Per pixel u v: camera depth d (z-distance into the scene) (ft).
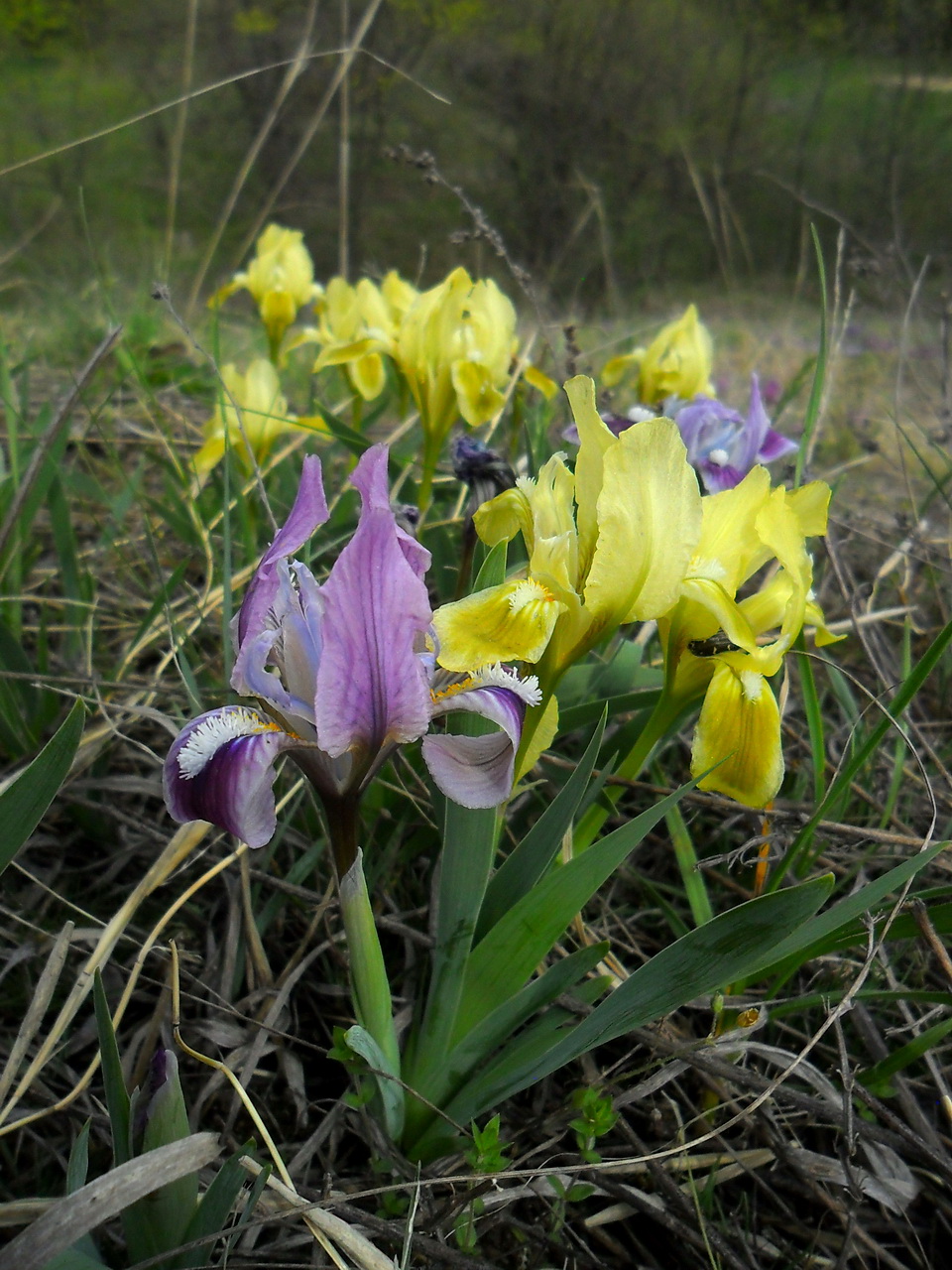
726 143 5.22
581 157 4.94
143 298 2.10
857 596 1.08
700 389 1.21
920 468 1.92
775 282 3.66
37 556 1.16
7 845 0.54
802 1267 0.64
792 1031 0.73
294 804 0.87
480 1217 0.60
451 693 0.56
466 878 0.61
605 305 3.04
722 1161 0.68
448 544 0.99
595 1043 0.57
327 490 1.20
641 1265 0.63
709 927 0.55
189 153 5.27
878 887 0.57
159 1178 0.49
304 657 0.54
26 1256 0.46
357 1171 0.67
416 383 1.07
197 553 1.18
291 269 1.37
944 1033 0.63
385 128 5.12
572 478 0.61
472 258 3.41
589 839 0.72
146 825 0.81
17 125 5.10
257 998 0.71
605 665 0.86
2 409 1.38
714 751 0.62
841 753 1.02
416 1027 0.67
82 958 0.76
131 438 1.57
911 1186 0.65
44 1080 0.68
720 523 0.64
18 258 3.48
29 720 0.94
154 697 0.95
